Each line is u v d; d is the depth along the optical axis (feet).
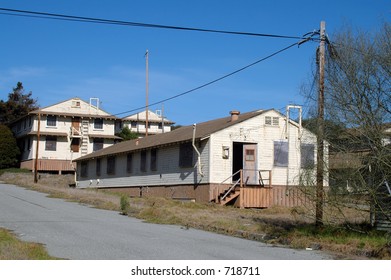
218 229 54.80
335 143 46.24
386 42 44.60
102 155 133.80
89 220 59.31
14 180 154.92
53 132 176.14
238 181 87.40
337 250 41.75
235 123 91.30
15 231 46.68
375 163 42.96
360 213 51.47
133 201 87.15
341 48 47.34
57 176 169.17
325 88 47.37
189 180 94.02
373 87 44.29
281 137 94.68
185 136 98.32
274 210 78.74
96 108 186.39
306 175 48.14
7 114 232.12
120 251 36.91
